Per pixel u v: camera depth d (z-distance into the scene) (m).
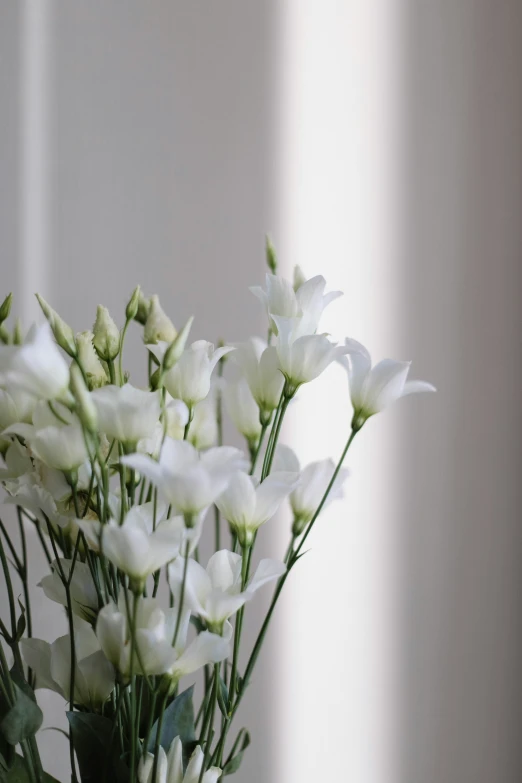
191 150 1.33
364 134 1.36
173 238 1.33
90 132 1.30
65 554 1.09
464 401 1.39
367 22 1.36
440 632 1.39
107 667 1.04
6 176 1.28
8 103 1.28
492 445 1.39
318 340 1.04
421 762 1.39
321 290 1.07
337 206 1.36
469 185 1.38
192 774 1.03
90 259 1.31
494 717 1.40
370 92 1.36
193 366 1.05
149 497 1.07
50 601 1.29
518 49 1.39
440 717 1.39
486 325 1.39
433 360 1.38
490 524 1.39
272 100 1.34
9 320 1.29
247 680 1.05
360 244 1.36
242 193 1.34
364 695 1.38
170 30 1.32
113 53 1.30
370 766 1.38
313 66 1.35
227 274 1.34
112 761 1.04
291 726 1.36
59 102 1.29
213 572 1.04
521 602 1.40
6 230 1.28
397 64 1.37
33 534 1.29
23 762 1.08
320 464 1.08
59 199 1.30
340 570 1.37
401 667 1.38
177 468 0.98
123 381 1.11
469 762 1.39
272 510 1.02
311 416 1.36
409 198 1.37
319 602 1.37
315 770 1.37
